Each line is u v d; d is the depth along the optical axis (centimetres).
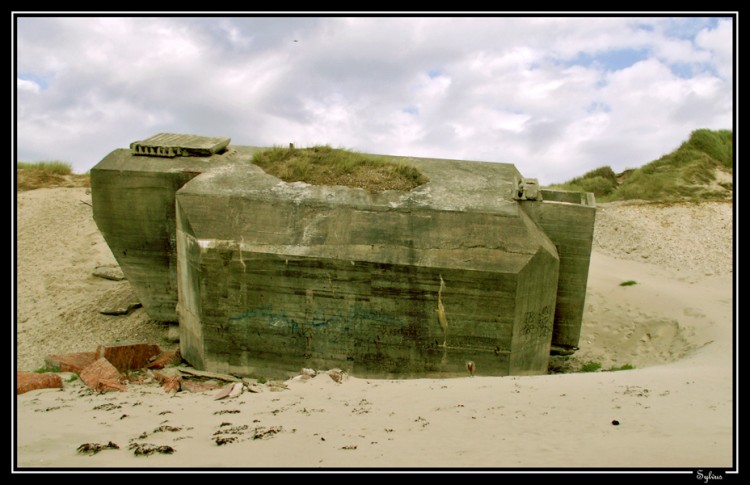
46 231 2083
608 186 2759
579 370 1355
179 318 1429
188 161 1462
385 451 681
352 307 1231
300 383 1055
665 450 636
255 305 1265
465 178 1396
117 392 1047
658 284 1738
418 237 1225
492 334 1198
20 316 1659
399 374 1233
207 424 820
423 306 1210
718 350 1207
